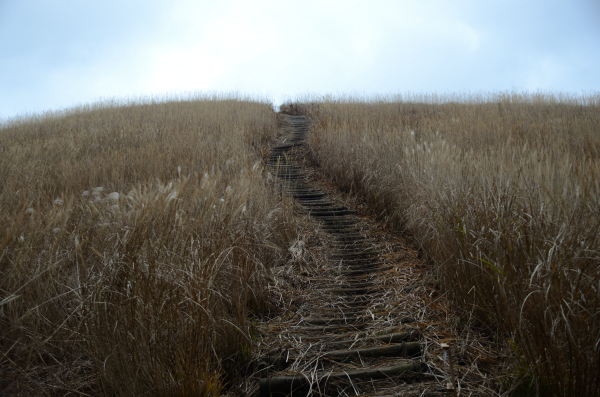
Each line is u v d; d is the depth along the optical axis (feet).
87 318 6.79
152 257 7.26
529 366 6.83
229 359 8.25
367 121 33.35
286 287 12.08
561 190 8.57
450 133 25.17
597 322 6.35
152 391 6.59
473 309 9.00
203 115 44.50
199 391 6.82
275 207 15.44
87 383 6.86
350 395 7.34
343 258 14.39
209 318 7.55
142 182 17.65
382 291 11.67
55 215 8.21
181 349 7.05
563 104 42.37
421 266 12.98
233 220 10.47
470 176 11.25
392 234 16.31
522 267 7.82
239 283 9.80
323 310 10.75
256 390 7.54
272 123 45.16
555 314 6.71
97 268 7.59
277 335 9.45
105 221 8.02
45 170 19.81
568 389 6.16
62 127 40.63
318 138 31.78
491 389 7.07
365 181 21.02
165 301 7.25
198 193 10.16
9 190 13.50
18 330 6.70
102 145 30.63
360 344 8.97
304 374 7.73
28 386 6.29
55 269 7.23
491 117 32.17
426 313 10.12
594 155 16.78
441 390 7.27
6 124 48.26
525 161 11.07
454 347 8.52
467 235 9.73
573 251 7.29
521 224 8.36
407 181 15.80
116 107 59.93
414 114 42.47
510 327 8.00
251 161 23.89
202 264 8.11
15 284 6.72
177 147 26.04
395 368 7.93
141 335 6.77
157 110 51.83
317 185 24.77
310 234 16.46
